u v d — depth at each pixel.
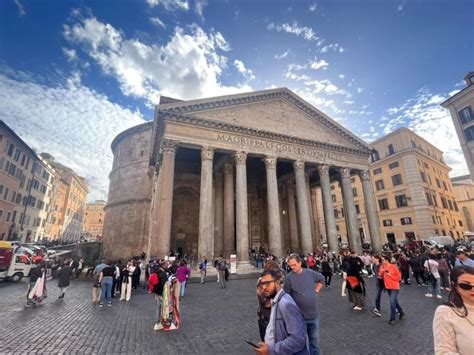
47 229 51.88
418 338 6.38
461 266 2.39
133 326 7.86
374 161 42.94
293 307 2.83
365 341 6.27
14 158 36.47
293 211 32.34
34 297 10.82
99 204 107.81
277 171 34.19
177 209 31.94
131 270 13.63
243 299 11.67
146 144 40.19
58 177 56.53
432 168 40.94
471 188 55.56
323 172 26.89
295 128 26.73
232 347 6.10
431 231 34.31
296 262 4.98
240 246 20.83
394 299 7.69
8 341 6.48
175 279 7.90
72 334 7.09
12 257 18.95
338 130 29.28
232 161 26.03
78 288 16.14
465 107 28.45
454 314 2.31
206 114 22.73
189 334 7.07
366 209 28.73
